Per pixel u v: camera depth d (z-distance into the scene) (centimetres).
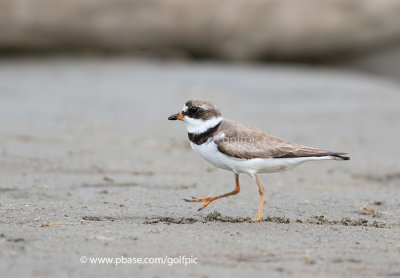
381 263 638
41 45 2508
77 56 2580
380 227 834
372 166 1262
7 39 2441
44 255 618
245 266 610
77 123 1536
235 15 2498
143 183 1079
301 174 1215
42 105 1734
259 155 827
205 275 579
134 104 1777
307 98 1927
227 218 842
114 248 652
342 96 1972
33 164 1162
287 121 1623
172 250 654
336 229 801
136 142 1388
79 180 1077
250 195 1038
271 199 1012
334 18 2464
